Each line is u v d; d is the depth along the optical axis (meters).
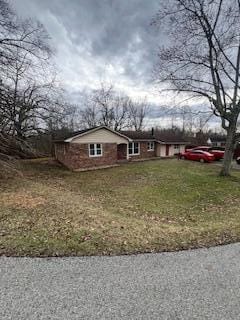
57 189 12.62
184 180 16.19
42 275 3.53
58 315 2.73
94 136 22.47
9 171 13.15
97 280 3.45
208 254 4.44
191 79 16.48
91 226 5.80
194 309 2.89
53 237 4.93
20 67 12.38
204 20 15.16
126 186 14.80
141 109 52.56
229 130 16.69
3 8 11.69
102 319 2.69
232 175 17.83
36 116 17.05
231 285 3.42
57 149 25.88
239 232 5.77
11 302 2.93
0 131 11.47
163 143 32.56
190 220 8.22
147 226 6.30
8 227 5.48
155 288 3.30
